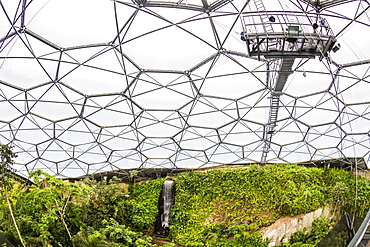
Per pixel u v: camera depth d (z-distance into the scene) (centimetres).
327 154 3331
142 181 3734
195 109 2695
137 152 3356
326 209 2788
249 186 3100
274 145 3225
